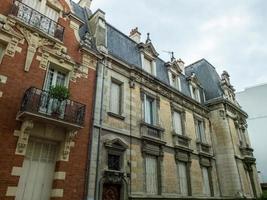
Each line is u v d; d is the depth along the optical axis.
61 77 10.96
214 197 17.64
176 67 19.44
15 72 9.06
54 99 9.20
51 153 9.62
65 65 10.91
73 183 9.41
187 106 18.94
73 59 11.30
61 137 9.61
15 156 8.12
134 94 14.14
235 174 19.03
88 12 15.65
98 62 12.62
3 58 8.89
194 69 27.03
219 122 21.34
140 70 14.84
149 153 13.42
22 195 8.39
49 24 10.68
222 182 19.38
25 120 8.46
